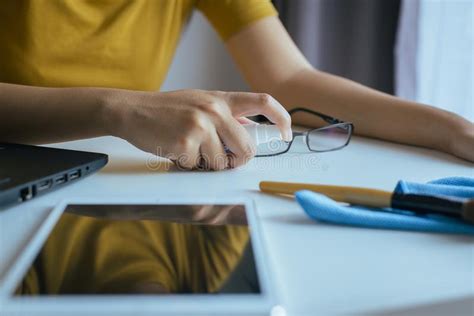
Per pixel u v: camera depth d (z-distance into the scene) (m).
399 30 1.27
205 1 0.98
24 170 0.43
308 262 0.30
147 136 0.50
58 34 0.80
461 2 1.24
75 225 0.33
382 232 0.35
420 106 0.66
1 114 0.54
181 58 1.57
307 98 0.77
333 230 0.35
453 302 0.25
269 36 0.89
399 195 0.37
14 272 0.26
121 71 0.88
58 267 0.27
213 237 0.31
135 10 0.88
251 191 0.45
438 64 1.30
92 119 0.51
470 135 0.58
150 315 0.22
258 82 0.86
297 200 0.37
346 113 0.72
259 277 0.26
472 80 1.26
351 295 0.26
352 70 1.44
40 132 0.54
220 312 0.23
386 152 0.62
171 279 0.25
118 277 0.26
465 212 0.34
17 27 0.77
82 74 0.83
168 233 0.32
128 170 0.51
